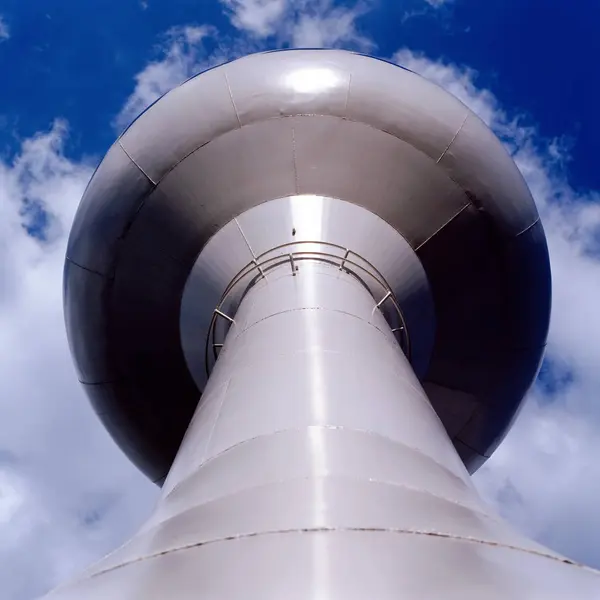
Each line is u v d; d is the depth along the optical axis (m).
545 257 14.97
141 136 14.10
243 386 7.58
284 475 5.89
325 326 8.54
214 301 13.04
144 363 14.48
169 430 15.45
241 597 4.02
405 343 12.77
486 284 14.22
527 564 4.70
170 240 13.75
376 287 12.36
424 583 4.07
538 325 14.98
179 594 4.20
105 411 15.66
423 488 6.02
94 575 5.21
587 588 4.30
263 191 13.30
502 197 14.21
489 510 6.34
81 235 14.53
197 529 5.36
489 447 16.69
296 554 4.50
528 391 15.87
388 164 13.61
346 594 3.93
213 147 13.65
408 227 13.55
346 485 5.68
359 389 7.23
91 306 14.48
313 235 12.54
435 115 14.09
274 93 13.78
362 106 13.77
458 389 15.13
